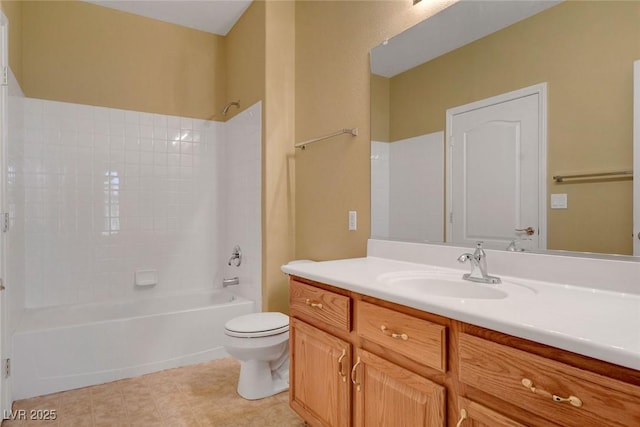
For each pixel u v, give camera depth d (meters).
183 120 3.19
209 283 3.30
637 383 0.65
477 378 0.91
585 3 1.19
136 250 2.99
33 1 2.61
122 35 2.94
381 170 1.97
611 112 1.13
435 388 1.02
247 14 2.89
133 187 2.98
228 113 3.29
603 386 0.69
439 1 1.68
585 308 0.94
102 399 2.06
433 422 1.03
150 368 2.43
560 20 1.25
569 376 0.74
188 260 3.21
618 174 1.12
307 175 2.56
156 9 2.92
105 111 2.87
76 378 2.20
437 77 1.69
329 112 2.34
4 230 1.80
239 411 1.93
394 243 1.87
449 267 1.60
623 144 1.10
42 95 2.64
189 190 3.22
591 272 1.16
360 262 1.82
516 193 1.38
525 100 1.35
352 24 2.17
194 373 2.42
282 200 2.66
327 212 2.36
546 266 1.27
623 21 1.10
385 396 1.20
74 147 2.75
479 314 0.90
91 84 2.81
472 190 1.54
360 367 1.30
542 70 1.30
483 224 1.50
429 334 1.04
